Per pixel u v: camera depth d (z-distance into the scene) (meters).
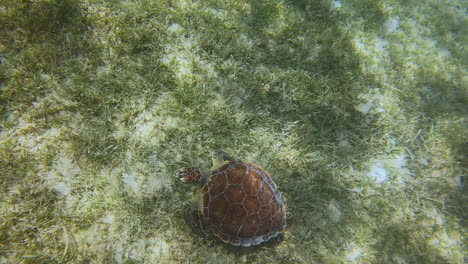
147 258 2.74
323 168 3.56
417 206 3.63
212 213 2.65
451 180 3.92
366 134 3.99
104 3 3.94
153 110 3.46
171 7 4.27
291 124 3.77
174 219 2.92
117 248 2.73
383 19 5.59
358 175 3.69
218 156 3.19
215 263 2.84
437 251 3.31
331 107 4.05
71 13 3.73
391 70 4.88
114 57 3.68
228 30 4.29
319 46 4.71
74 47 3.56
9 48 3.37
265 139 3.59
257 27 4.52
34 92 3.22
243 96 3.89
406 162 3.96
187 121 3.43
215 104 3.71
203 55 3.98
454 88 5.10
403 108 4.50
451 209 3.67
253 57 4.24
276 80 4.11
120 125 3.29
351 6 5.45
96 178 2.95
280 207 2.85
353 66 4.61
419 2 6.34
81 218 2.74
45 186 2.87
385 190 3.63
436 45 5.80
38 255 2.53
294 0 5.05
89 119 3.24
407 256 3.26
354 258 3.15
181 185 3.10
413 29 5.82
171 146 3.29
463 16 6.50
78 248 2.67
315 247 3.12
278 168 3.46
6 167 2.84
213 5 4.48
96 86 3.40
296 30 4.64
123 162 3.11
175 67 3.77
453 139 4.25
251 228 2.60
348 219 3.32
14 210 2.71
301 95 4.01
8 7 3.53
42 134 3.09
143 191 3.01
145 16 4.00
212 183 2.77
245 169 2.85
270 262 2.94
